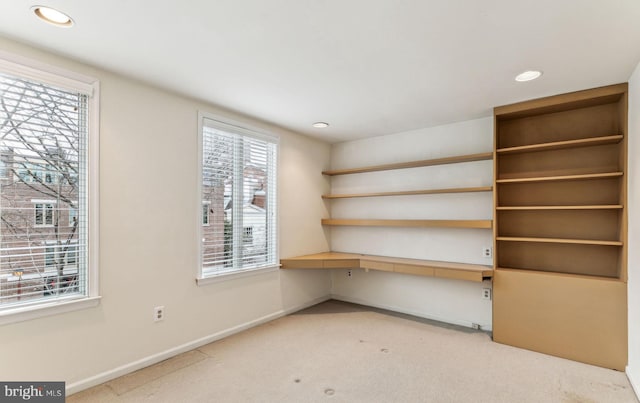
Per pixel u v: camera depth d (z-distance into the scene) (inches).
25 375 78.1
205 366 102.6
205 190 122.4
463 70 93.2
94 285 89.7
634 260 93.4
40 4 62.7
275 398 85.0
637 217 90.7
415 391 88.7
